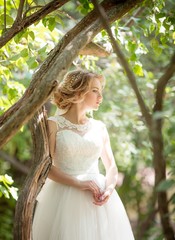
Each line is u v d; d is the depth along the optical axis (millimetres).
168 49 5441
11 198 7844
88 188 3268
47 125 3145
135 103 6312
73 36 2691
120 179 7711
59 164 3314
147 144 5695
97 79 3348
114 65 5918
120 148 6277
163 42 3475
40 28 3744
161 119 1809
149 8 3420
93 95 3336
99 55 3287
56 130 3277
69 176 3264
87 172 3355
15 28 2779
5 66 3756
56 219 3252
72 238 3199
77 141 3279
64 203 3266
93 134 3385
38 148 2873
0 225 7496
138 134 6387
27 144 7516
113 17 2656
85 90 3309
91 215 3285
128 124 6039
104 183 3406
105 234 3279
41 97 2264
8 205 7875
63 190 3303
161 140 1814
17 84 3795
